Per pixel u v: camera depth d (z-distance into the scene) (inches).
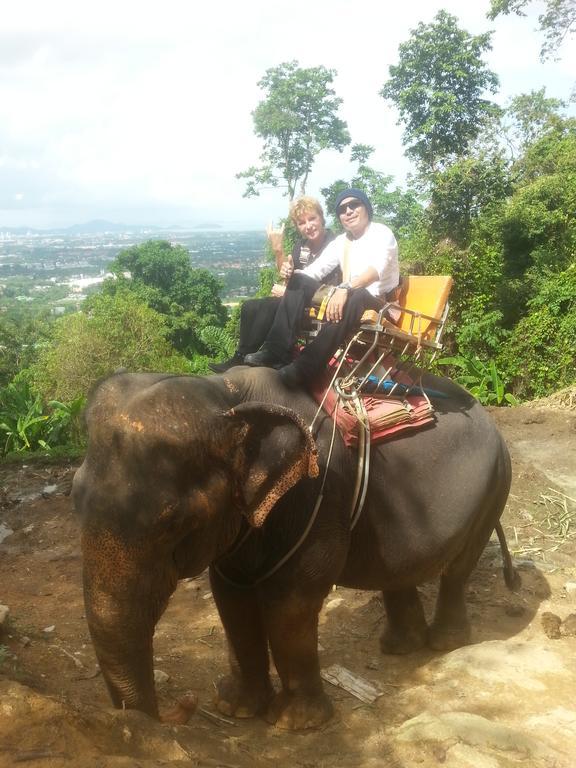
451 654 181.5
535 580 230.8
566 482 328.8
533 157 1405.0
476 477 169.5
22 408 560.1
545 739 143.0
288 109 1973.4
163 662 185.2
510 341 838.5
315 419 145.5
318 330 153.1
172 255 2677.2
